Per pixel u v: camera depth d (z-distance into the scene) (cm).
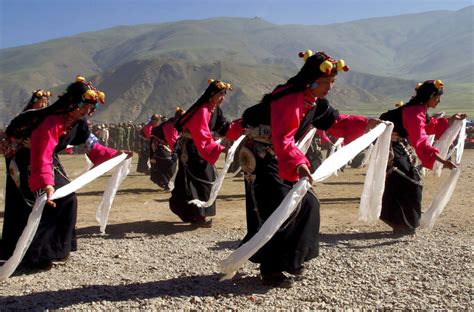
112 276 608
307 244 536
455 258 646
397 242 742
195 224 887
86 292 547
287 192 530
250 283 564
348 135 601
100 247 749
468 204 1077
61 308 500
